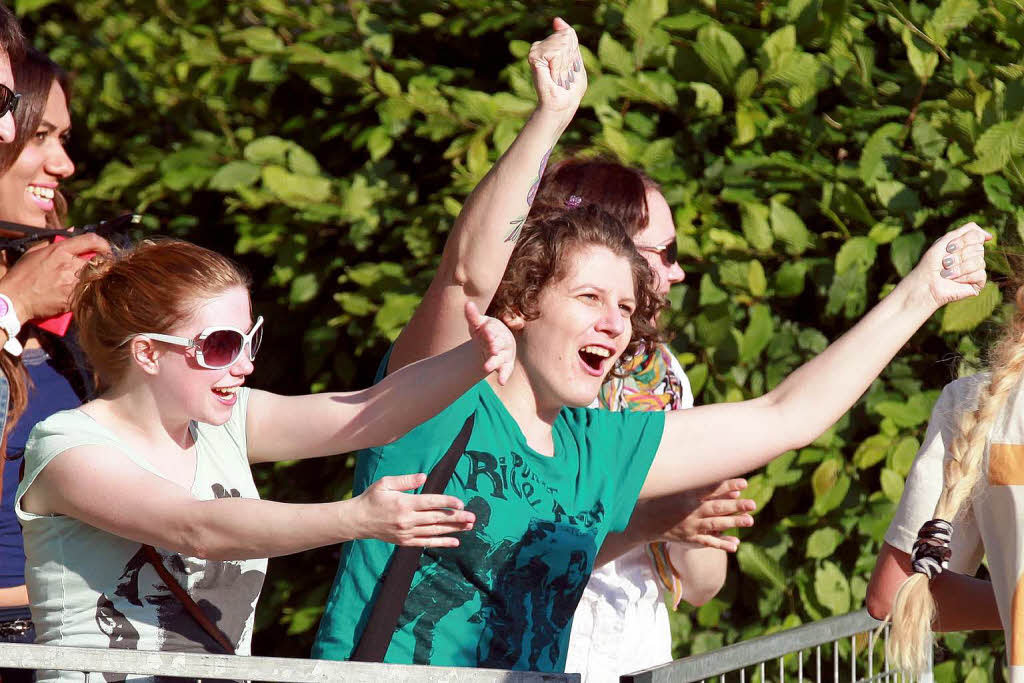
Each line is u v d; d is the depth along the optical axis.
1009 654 7.46
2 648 6.15
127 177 17.48
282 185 15.38
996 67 13.57
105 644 7.58
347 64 15.59
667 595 13.27
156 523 7.20
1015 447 7.57
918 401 13.54
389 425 8.16
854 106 14.40
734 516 9.68
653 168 14.11
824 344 14.01
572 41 8.46
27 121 10.91
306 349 16.09
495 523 8.45
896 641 7.92
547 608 8.61
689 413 9.45
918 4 14.21
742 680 9.19
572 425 9.22
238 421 8.48
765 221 13.57
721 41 13.89
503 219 8.37
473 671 7.07
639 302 9.59
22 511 7.68
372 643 7.99
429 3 16.56
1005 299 13.25
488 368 7.51
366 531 6.77
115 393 8.02
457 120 15.04
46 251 9.90
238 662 6.61
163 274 7.77
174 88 18.03
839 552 14.34
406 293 14.82
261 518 6.91
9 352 9.59
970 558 8.37
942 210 13.71
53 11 21.45
